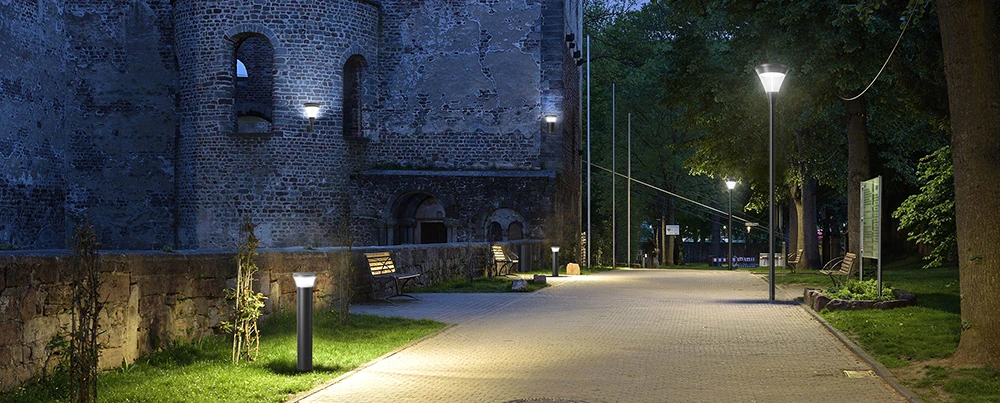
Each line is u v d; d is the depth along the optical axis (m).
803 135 35.28
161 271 11.87
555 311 18.19
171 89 38.91
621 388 9.97
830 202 56.81
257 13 35.91
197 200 36.28
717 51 32.66
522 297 21.48
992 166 10.52
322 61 36.44
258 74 43.25
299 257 16.39
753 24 24.67
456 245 26.97
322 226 36.53
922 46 22.67
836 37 22.44
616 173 54.56
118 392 9.23
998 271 10.51
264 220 35.91
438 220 39.78
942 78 22.73
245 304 11.59
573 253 41.12
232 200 35.97
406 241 39.31
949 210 19.81
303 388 9.88
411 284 23.00
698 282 28.28
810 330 14.95
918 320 15.04
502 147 38.50
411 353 12.53
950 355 11.55
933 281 25.25
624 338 14.03
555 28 38.34
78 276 8.12
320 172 36.50
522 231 37.62
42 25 36.94
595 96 61.78
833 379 10.49
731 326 15.56
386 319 15.95
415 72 38.84
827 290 19.25
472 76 38.62
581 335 14.40
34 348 9.29
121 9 39.06
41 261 9.45
